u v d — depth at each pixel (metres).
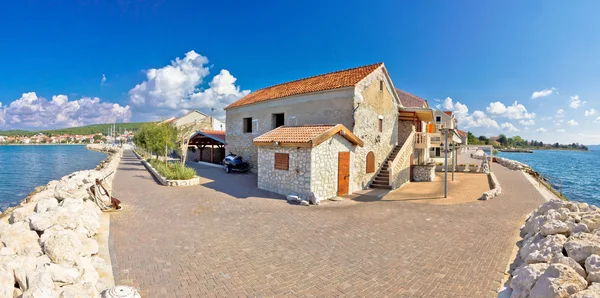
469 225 9.19
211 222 9.41
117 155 51.12
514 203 12.49
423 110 21.14
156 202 12.05
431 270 5.97
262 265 6.23
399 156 17.86
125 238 7.69
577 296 3.24
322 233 8.43
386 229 8.83
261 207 11.53
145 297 4.86
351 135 14.71
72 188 9.09
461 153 32.81
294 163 13.52
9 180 27.80
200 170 24.08
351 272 5.92
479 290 5.12
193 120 56.91
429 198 13.87
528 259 4.91
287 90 20.36
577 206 6.91
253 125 22.52
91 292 4.19
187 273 5.79
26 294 3.81
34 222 6.31
